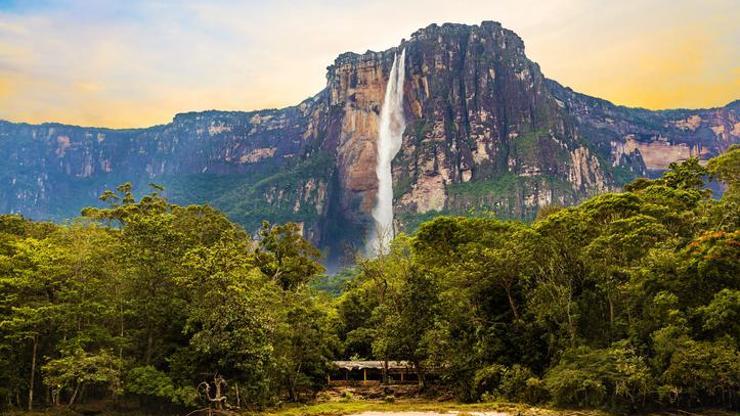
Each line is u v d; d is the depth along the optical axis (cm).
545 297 5666
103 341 4866
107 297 4891
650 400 4700
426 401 5862
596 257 5497
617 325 5312
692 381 4422
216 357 4716
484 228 6950
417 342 6103
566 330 5478
